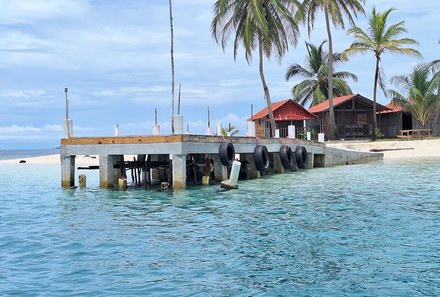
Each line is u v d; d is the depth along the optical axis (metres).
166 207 15.28
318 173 27.42
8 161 53.75
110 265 8.50
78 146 20.91
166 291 7.08
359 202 15.48
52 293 7.07
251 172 24.77
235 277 7.70
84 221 13.02
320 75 60.94
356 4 44.56
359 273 7.79
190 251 9.40
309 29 46.28
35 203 17.11
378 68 48.00
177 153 18.70
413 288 7.02
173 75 40.38
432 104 47.09
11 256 9.27
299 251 9.27
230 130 52.12
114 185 21.06
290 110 49.31
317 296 6.79
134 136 19.55
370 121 49.94
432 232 10.73
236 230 11.34
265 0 37.84
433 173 25.58
